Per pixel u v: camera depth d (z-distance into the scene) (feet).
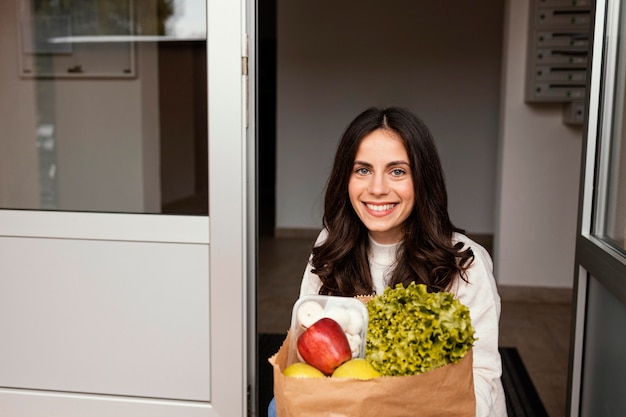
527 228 13.28
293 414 2.74
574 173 12.99
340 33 19.53
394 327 3.02
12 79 6.84
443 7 19.08
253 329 6.59
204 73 6.37
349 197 4.20
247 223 6.48
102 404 6.76
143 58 6.50
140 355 6.66
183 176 6.45
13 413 6.90
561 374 9.48
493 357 3.95
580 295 6.31
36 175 6.77
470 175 19.66
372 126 3.91
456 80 19.35
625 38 5.75
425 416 2.83
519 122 13.00
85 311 6.68
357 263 4.32
